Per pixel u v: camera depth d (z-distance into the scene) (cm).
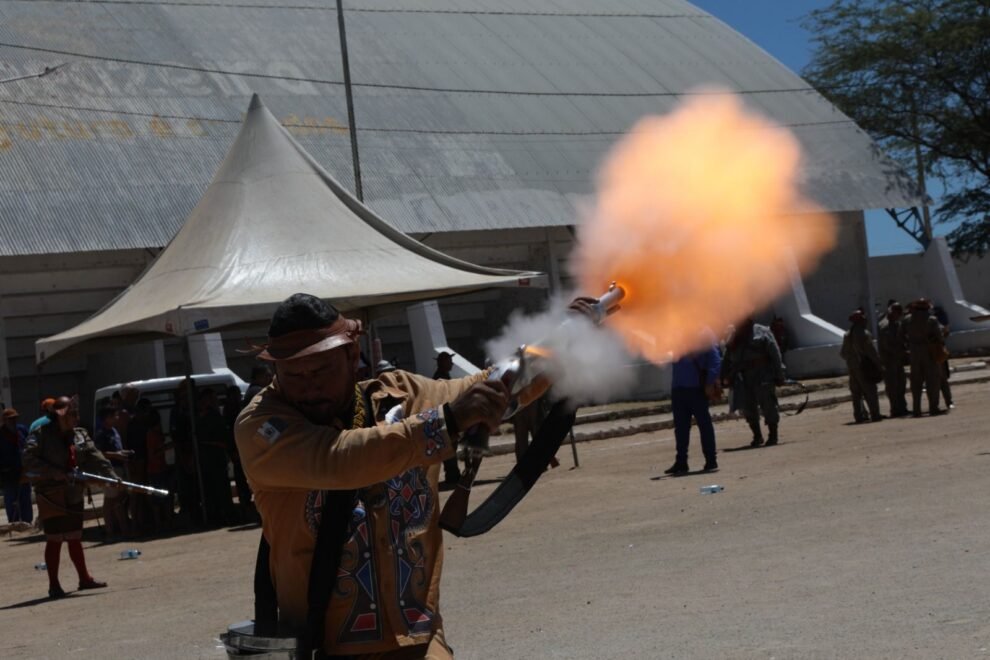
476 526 301
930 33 3928
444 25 3694
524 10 3925
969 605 665
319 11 3534
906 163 4181
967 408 2220
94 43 3041
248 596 1010
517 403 307
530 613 782
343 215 1727
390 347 3275
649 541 1046
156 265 1736
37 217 2591
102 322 1664
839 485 1272
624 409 2952
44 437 1177
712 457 1609
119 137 2831
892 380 2192
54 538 1177
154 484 1716
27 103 2812
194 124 2938
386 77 3359
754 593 766
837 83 4094
